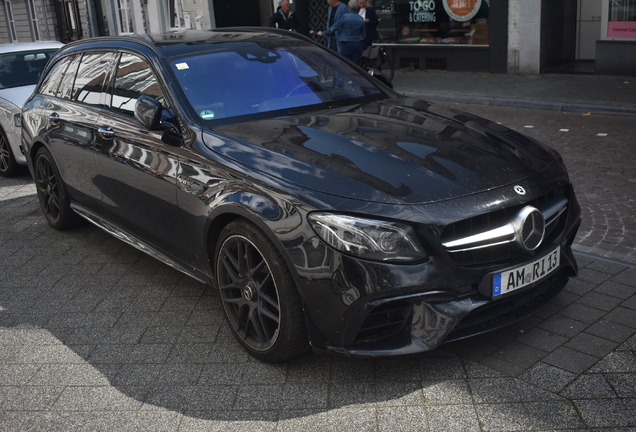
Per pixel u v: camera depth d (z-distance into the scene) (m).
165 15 21.95
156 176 3.85
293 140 3.45
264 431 2.87
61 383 3.37
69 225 5.62
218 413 3.02
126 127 4.21
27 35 27.03
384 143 3.36
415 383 3.12
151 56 4.22
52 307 4.29
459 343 3.44
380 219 2.86
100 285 4.58
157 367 3.46
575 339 3.40
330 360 3.39
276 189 3.10
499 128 3.80
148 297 4.34
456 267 2.94
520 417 2.82
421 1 14.44
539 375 3.11
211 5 20.09
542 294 3.46
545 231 3.29
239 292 3.57
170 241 3.95
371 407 2.97
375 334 3.03
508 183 3.11
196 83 4.00
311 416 2.95
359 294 2.84
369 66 11.88
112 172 4.35
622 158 6.93
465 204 2.94
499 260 3.08
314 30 18.41
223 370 3.38
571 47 13.38
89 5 24.09
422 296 2.89
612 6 11.62
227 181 3.34
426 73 14.20
